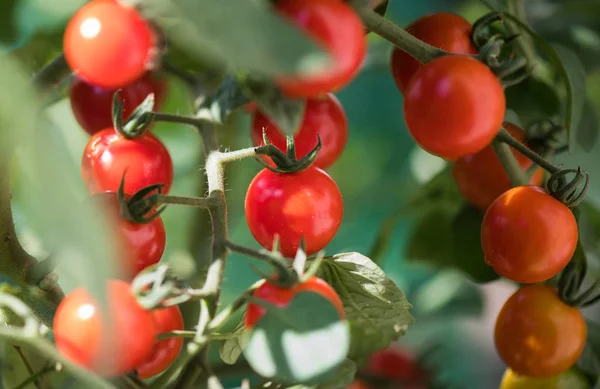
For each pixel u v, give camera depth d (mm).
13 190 451
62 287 384
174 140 583
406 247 533
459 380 697
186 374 352
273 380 369
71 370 320
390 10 615
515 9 459
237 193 531
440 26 398
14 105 298
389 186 733
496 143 408
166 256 546
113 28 338
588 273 502
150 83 423
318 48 274
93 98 416
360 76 663
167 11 312
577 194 388
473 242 472
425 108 363
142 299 327
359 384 538
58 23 458
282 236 367
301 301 324
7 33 427
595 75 571
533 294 422
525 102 447
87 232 281
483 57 371
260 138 401
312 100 402
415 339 695
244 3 276
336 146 406
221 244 343
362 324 393
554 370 421
